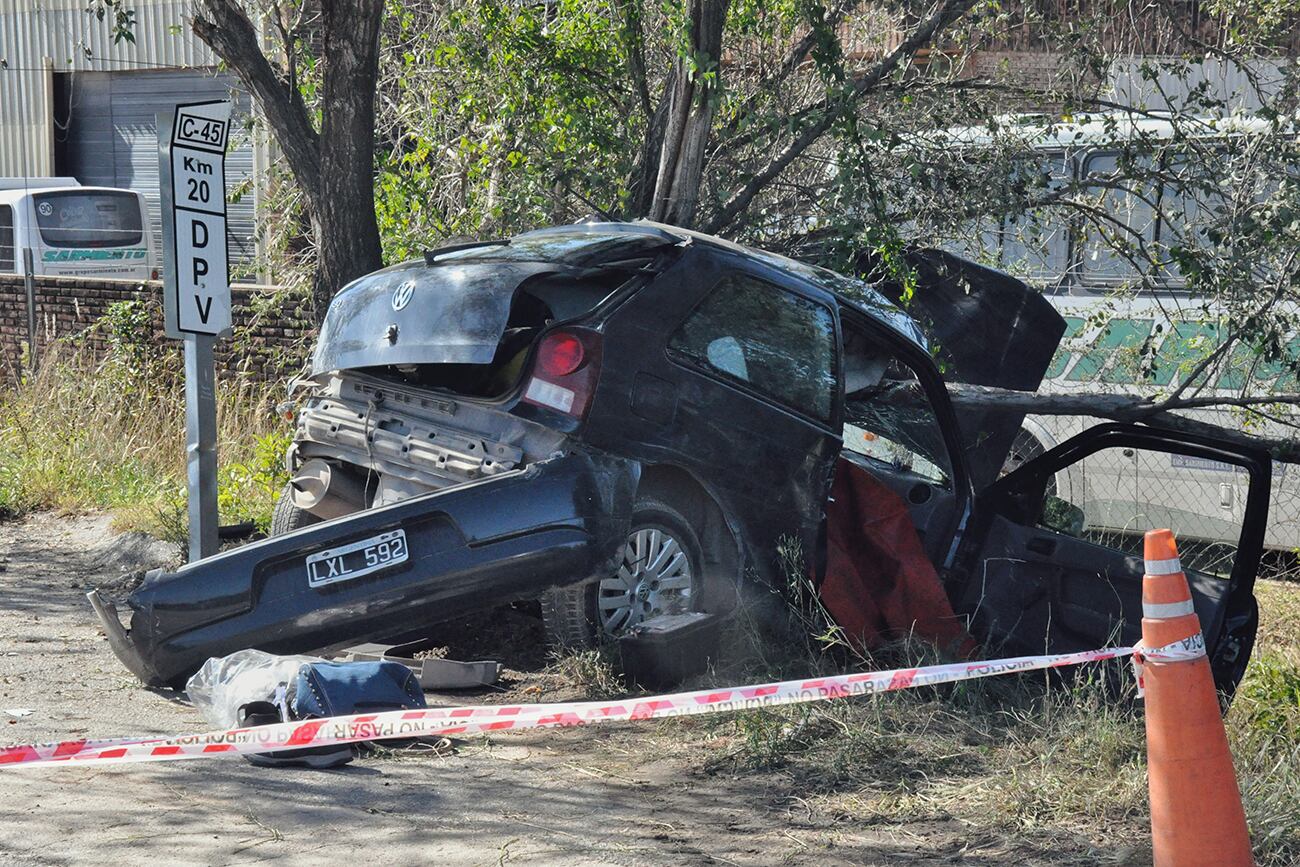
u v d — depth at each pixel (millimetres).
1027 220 9828
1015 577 6680
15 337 14461
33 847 4027
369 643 5926
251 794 4574
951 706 5605
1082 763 4965
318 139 8734
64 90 27156
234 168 21609
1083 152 9875
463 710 4129
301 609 5465
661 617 5902
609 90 10242
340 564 5488
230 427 11281
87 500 10281
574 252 6047
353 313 6277
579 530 5504
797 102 9820
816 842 4297
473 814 4469
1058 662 4352
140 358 12289
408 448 5988
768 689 4031
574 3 10117
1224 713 5766
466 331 5758
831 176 9766
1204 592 6176
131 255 23359
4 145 27766
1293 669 6363
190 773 4781
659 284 5938
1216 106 8883
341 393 6402
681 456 5891
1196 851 3637
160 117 6406
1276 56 9180
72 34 26594
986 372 8703
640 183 9625
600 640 5934
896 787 4828
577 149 9820
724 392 6004
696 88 8523
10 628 7020
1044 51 9883
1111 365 9617
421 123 10930
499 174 10266
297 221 11984
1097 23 9227
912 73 9656
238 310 12023
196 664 5492
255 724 4984
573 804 4609
